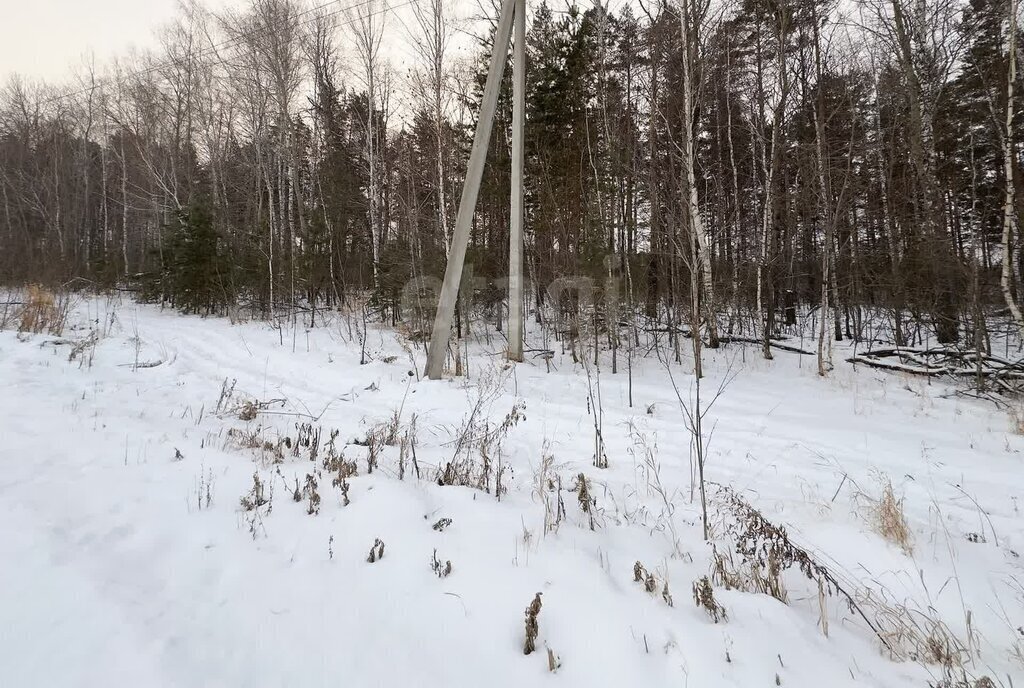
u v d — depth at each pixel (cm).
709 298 1144
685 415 717
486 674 204
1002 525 412
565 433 632
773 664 221
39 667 182
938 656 249
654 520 401
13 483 330
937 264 1055
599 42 1159
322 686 190
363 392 806
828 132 1373
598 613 247
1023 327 829
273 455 460
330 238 1603
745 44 1309
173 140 2433
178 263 1681
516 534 329
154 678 182
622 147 1220
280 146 1941
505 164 1398
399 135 1517
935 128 1384
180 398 685
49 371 723
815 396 838
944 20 1083
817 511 430
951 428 667
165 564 262
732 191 1730
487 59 1444
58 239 2747
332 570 272
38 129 3066
